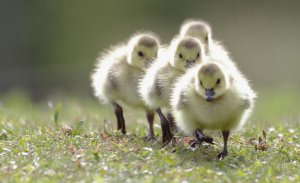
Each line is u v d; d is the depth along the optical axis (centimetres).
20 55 5072
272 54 4619
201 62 1659
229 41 4841
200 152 1545
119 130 1812
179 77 1661
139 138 1694
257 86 4091
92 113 2159
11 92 3553
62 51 5178
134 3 5484
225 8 5244
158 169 1362
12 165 1387
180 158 1484
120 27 5372
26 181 1267
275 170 1407
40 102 3269
